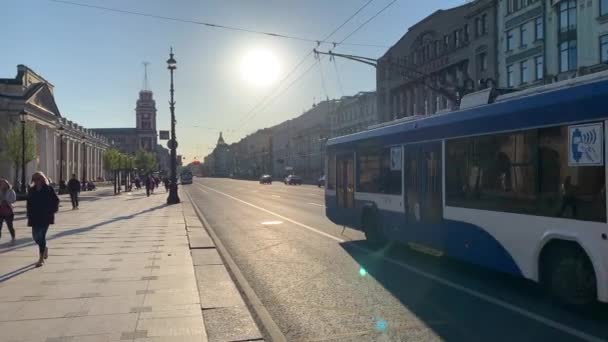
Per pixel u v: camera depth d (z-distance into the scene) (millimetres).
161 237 14203
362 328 6074
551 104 6762
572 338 5609
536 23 42625
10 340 5328
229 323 6125
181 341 5324
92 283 8070
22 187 38344
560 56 39250
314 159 104438
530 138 7133
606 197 5922
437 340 5609
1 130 55688
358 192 13109
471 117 8508
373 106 79375
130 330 5676
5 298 7090
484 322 6242
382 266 9914
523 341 5539
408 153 10609
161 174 119625
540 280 6977
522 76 44844
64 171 77688
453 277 8844
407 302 7223
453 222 8961
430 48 62906
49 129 68875
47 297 7145
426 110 64000
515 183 7422
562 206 6547
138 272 8992
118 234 14906
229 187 70000
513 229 7434
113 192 55125
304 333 5914
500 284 8281
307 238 14250
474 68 53406
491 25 49812
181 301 6965
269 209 26188
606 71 6285
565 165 6508
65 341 5301
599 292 5992
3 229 16312
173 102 30766
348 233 15258
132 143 170250
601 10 35375
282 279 8867
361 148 12938
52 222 9859
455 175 8938
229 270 9727
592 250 6082
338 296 7613
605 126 5953
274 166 141750
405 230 10719
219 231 16469
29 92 58250
